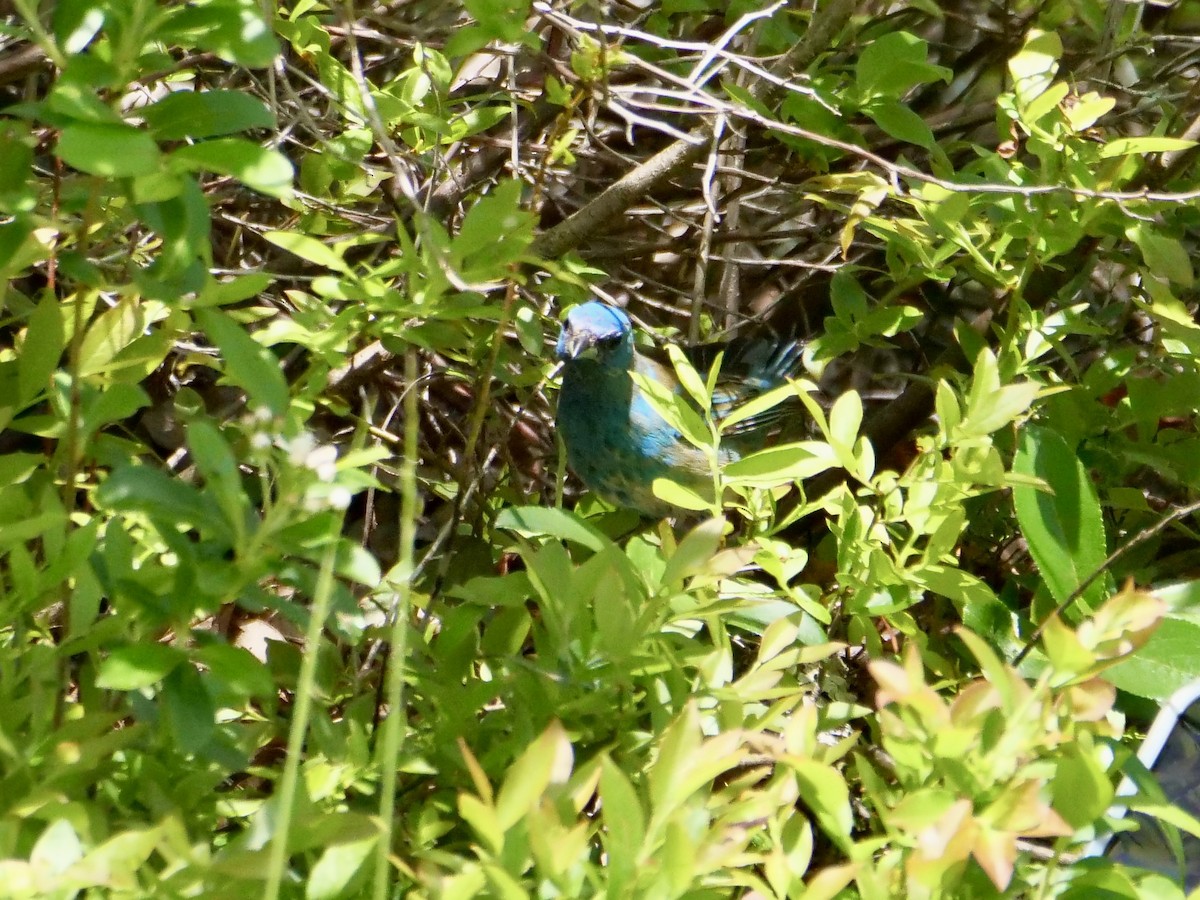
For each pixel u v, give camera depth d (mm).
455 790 3809
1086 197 5516
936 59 10141
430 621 5199
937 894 2869
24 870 2590
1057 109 5961
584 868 2795
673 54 8062
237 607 5543
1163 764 4102
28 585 3312
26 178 3467
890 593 4887
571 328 7562
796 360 9133
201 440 3137
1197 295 7555
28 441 6977
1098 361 6508
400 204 6809
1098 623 3035
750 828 3174
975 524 6609
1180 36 7859
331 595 3287
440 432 7480
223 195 7219
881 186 6262
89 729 3207
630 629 3707
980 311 9156
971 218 6496
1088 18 7039
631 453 8172
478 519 6203
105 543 3475
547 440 8484
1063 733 2912
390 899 3283
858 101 6449
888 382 9688
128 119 3834
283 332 4230
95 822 2984
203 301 3484
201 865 2752
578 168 9094
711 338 8914
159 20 3154
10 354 4332
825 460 4676
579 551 6852
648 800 3260
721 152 7027
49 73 6406
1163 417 6688
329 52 6812
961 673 5418
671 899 2613
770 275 9961
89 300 4238
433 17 7996
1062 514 5109
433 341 4695
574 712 3852
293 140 6297
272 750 4770
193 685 3084
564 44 7645
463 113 6906
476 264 4066
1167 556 6832
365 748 3707
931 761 3064
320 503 3227
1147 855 3873
